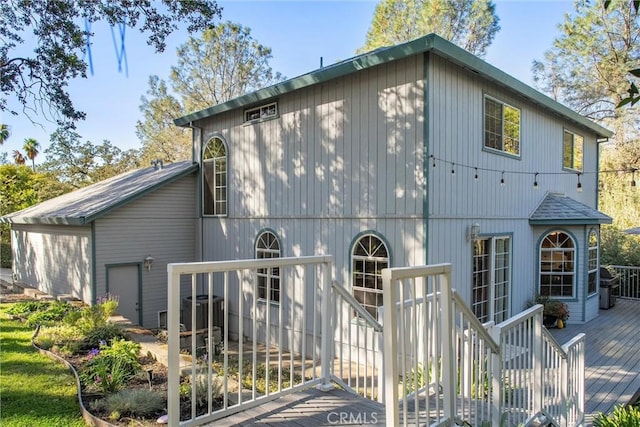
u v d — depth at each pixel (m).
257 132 9.72
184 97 22.72
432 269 2.75
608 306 11.32
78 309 9.19
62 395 4.62
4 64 8.70
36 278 13.18
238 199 10.27
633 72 2.09
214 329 9.03
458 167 7.41
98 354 5.79
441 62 6.97
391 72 7.17
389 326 2.38
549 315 9.45
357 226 7.71
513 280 9.23
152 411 3.99
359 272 7.70
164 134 23.31
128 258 10.39
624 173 18.20
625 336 8.66
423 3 19.80
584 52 18.52
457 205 7.42
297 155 8.80
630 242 13.96
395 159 7.12
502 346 3.51
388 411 2.38
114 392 4.55
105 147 27.48
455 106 7.31
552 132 10.89
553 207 10.12
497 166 8.58
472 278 7.88
